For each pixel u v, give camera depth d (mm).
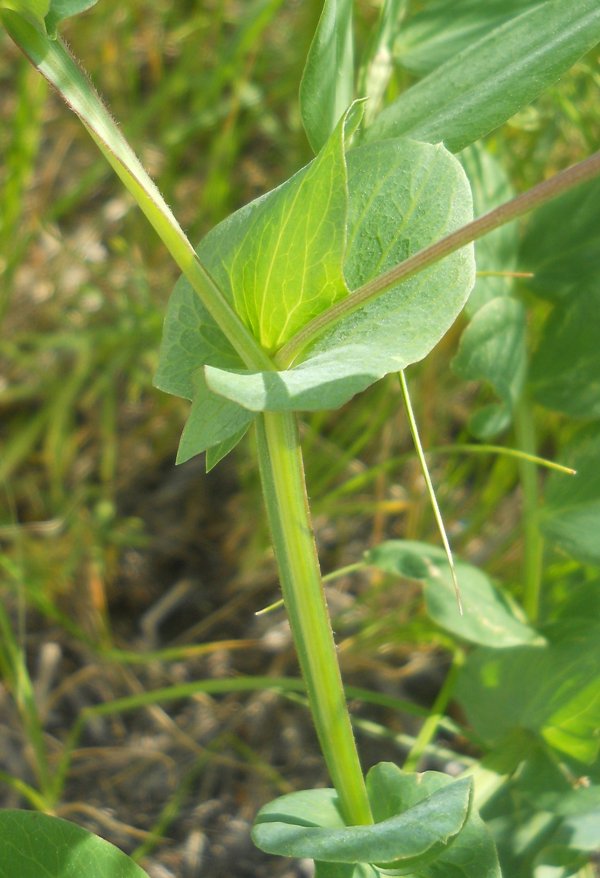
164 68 519
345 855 222
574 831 281
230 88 484
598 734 283
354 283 238
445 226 235
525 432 315
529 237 320
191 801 362
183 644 406
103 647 391
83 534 406
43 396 456
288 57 481
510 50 259
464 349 296
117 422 447
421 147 238
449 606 288
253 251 234
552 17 258
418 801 247
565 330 311
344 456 391
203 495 440
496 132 361
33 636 396
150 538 427
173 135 472
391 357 222
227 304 233
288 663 395
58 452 421
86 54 485
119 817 358
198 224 455
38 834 246
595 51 342
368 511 421
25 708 348
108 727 379
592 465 303
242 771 368
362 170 239
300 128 461
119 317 448
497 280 311
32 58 222
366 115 283
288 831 230
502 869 278
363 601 385
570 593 301
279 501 236
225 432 228
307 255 229
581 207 316
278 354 233
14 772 363
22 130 417
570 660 290
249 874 349
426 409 398
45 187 477
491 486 375
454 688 305
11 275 421
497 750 291
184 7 511
